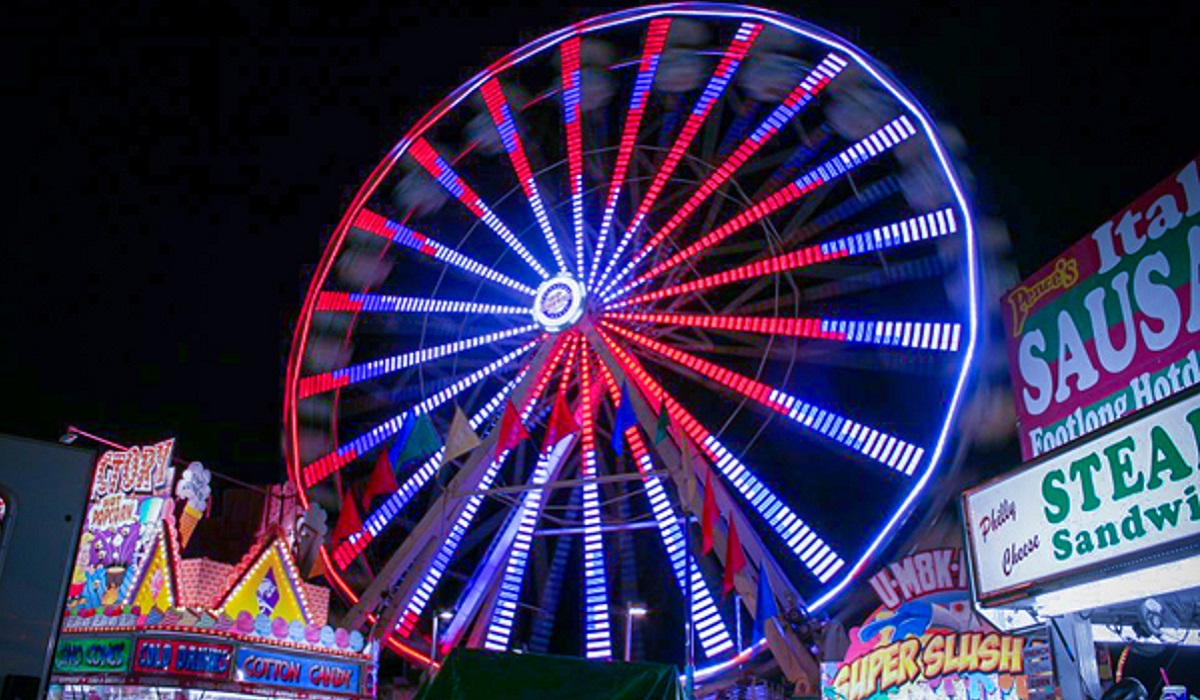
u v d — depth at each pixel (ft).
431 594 84.69
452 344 93.45
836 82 86.69
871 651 57.93
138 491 70.13
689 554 69.92
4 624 15.03
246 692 67.67
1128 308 30.14
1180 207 28.76
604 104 100.17
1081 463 26.81
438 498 87.71
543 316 90.94
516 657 19.21
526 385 89.66
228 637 67.31
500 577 85.51
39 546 15.64
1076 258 32.68
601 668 19.02
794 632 72.23
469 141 101.35
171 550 67.36
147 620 64.69
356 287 96.37
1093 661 29.99
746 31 92.17
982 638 53.93
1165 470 24.12
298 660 72.23
